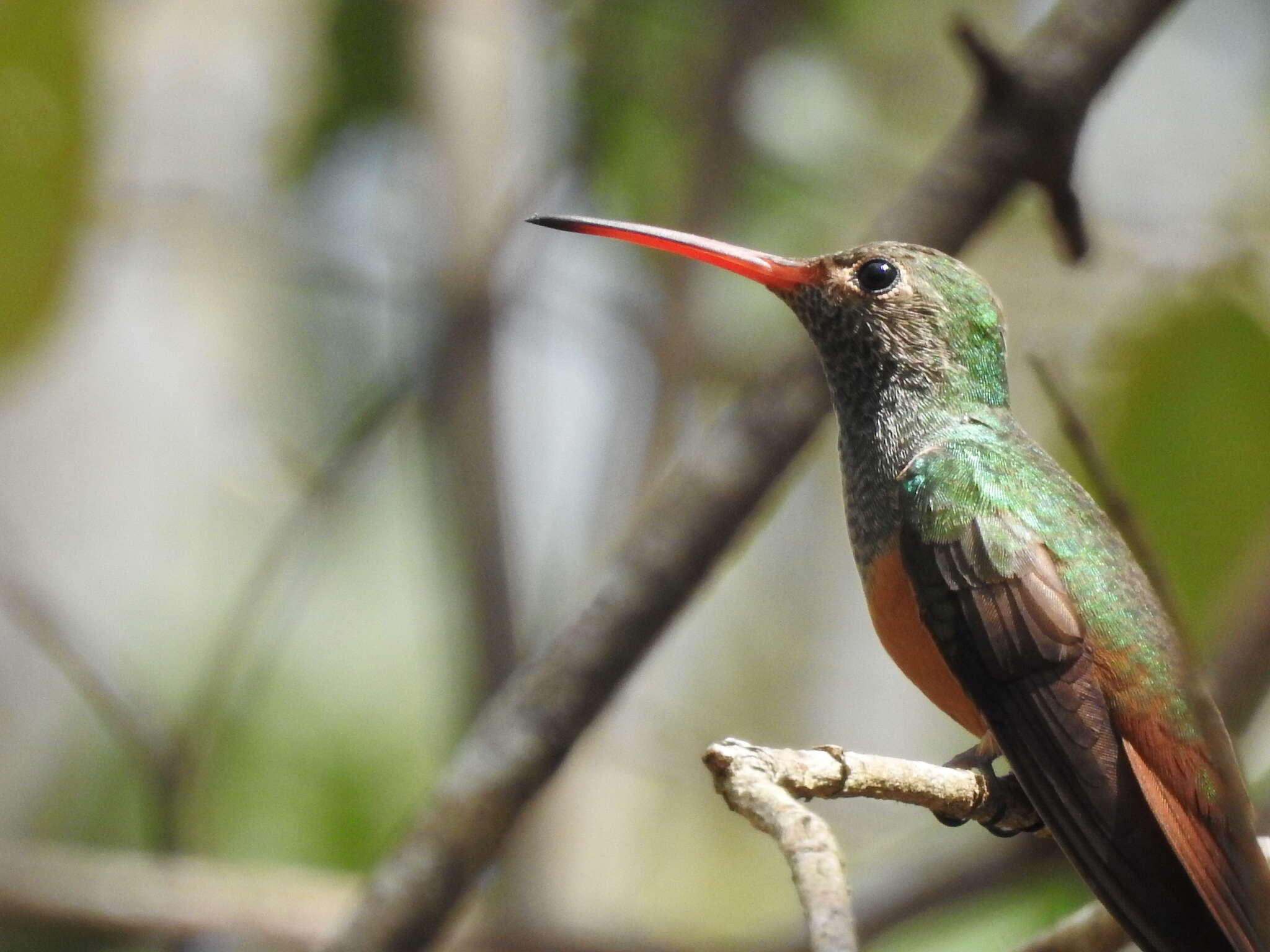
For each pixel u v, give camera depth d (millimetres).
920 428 7871
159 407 13016
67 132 9398
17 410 12898
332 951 7949
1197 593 8734
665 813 12562
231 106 12359
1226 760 6414
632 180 11664
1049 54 8141
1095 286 10961
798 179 11852
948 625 6992
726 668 13148
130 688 10078
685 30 11531
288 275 11438
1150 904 6266
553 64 11562
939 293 8125
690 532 8109
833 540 13703
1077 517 7207
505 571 10328
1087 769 6523
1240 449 8727
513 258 10852
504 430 10641
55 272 9461
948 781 6148
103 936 10500
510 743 8062
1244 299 9023
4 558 10102
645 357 10906
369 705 11039
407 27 11547
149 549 12312
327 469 10297
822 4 12281
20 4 9273
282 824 10617
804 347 8281
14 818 11586
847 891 4703
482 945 9375
